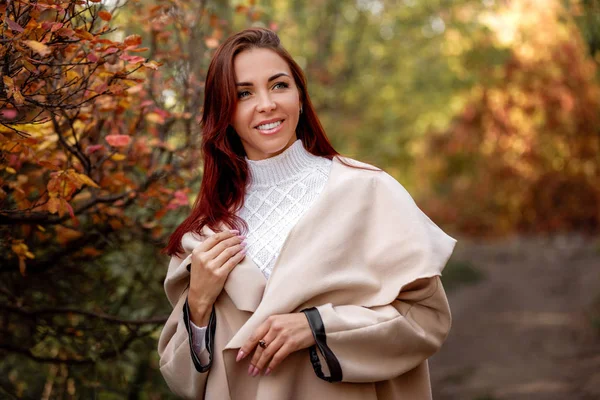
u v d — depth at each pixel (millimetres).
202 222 2221
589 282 10320
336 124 11172
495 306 9305
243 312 2090
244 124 2160
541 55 14320
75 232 2904
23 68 2182
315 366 1934
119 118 2955
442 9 13625
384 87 12930
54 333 3123
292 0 10031
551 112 15414
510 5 13289
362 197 2092
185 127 3201
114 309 3424
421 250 1992
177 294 2264
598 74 13852
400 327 1949
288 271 1991
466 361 6609
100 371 3344
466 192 17953
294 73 2234
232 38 2184
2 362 3504
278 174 2229
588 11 5406
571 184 16938
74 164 2818
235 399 2061
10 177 2814
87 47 2453
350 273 2004
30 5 1963
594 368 5797
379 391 2084
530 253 14805
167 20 3137
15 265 2996
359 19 12750
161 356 2180
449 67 13836
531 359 6422
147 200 2973
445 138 16609
